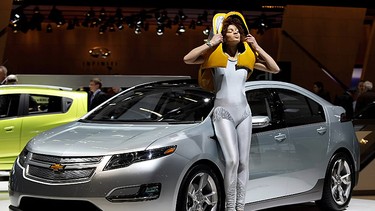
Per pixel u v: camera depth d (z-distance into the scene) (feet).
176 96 18.01
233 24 15.70
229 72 15.75
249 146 16.06
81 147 14.97
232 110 15.65
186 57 15.70
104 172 14.25
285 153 18.12
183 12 66.69
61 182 14.53
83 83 37.55
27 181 15.15
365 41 75.72
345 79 62.80
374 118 25.72
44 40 75.00
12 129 25.79
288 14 61.36
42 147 15.62
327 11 61.93
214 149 15.84
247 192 16.87
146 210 14.23
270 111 18.28
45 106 26.73
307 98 19.88
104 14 63.93
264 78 35.73
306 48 62.13
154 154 14.49
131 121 17.33
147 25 70.54
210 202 15.92
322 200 20.07
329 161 19.88
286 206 21.70
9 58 74.49
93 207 14.29
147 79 38.06
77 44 75.46
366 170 24.41
